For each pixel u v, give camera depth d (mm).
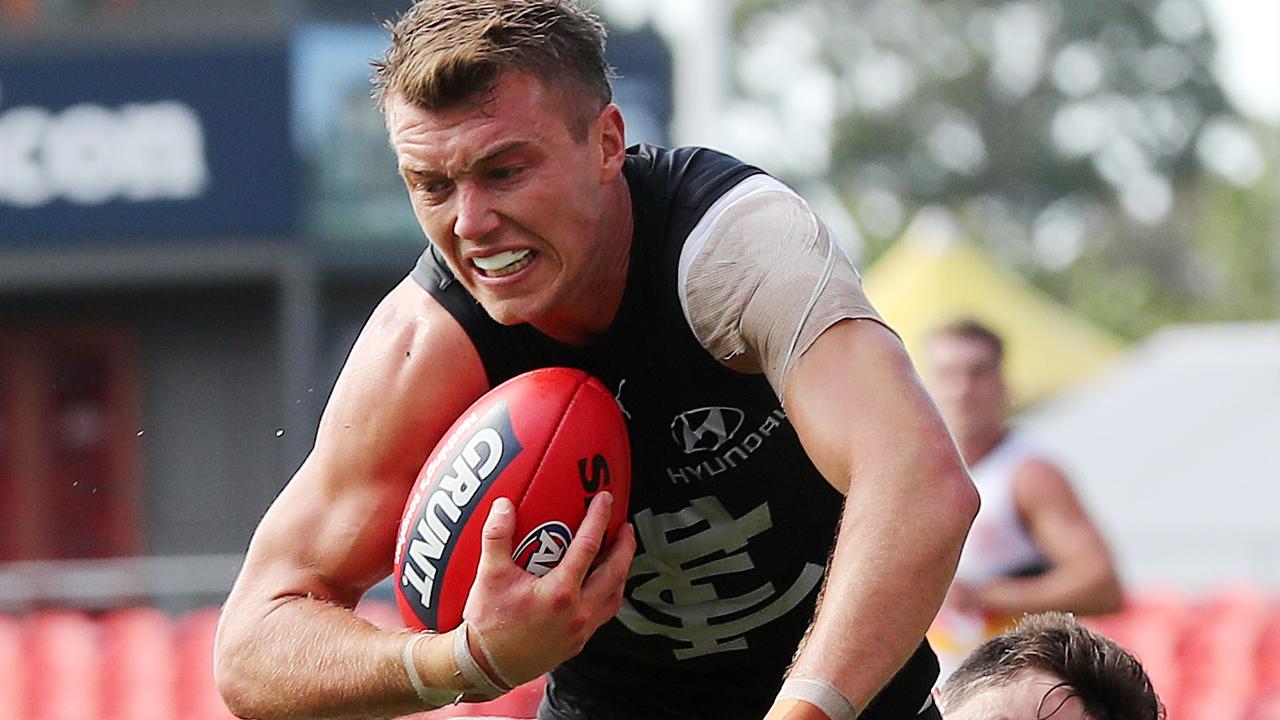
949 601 7359
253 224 19109
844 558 3355
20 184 19031
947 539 3334
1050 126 51156
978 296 17422
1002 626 7289
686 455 3902
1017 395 18125
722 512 4016
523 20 3486
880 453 3395
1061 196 51250
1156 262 54312
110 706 11984
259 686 3723
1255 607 11961
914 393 3480
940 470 3383
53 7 19844
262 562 3844
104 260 19062
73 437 20078
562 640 3547
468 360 3848
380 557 3873
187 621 12727
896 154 51188
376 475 3838
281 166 19125
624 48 19344
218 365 20031
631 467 3871
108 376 20078
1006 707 4203
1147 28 51906
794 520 4074
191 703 11930
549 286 3582
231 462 19984
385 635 3658
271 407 20000
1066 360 18328
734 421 3857
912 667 4355
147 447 20000
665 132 19453
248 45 19078
